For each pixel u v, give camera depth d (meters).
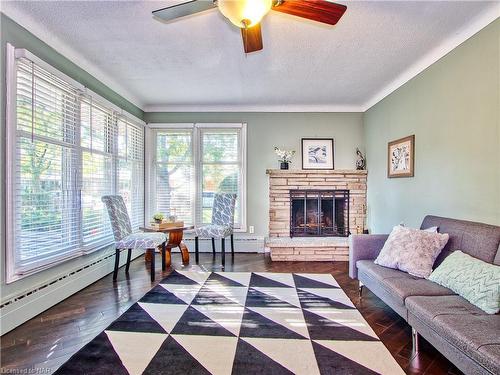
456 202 2.69
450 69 2.76
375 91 4.20
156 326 2.29
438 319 1.65
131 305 2.69
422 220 3.22
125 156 4.23
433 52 2.94
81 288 3.10
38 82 2.55
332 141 4.98
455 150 2.70
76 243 3.04
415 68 3.31
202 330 2.23
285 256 4.36
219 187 5.02
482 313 1.69
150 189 4.98
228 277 3.53
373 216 4.57
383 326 2.31
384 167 4.16
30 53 2.36
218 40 2.74
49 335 2.16
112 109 3.80
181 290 3.08
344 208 4.83
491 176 2.30
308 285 3.26
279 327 2.28
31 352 1.94
